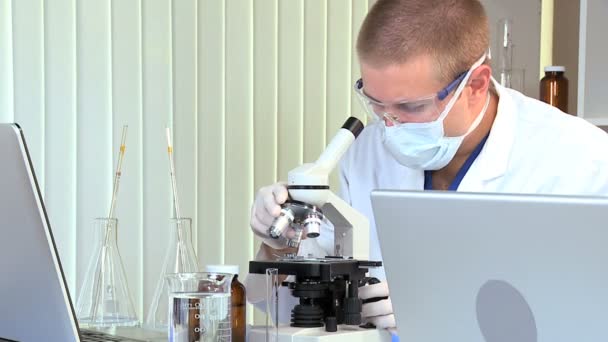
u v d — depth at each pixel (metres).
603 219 0.94
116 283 1.71
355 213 1.62
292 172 1.55
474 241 1.06
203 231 3.01
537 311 1.02
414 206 1.11
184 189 2.97
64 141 2.80
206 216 3.01
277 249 1.79
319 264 1.44
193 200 2.99
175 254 1.68
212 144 3.02
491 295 1.07
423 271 1.13
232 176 3.06
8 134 1.30
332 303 1.49
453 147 1.94
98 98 2.83
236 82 3.06
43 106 2.77
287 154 3.16
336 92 3.25
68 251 2.81
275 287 1.43
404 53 1.75
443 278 1.11
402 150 1.94
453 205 1.07
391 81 1.77
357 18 3.27
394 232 1.15
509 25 3.06
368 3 3.29
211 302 1.33
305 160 3.20
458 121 1.89
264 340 1.43
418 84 1.77
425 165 1.99
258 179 3.11
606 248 0.94
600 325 0.97
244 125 3.08
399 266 1.16
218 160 3.04
